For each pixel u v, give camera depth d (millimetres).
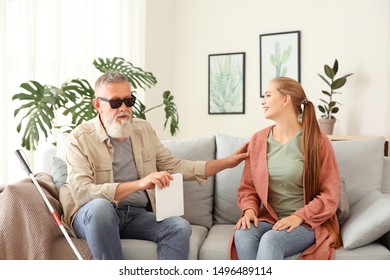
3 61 2893
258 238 1809
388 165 2320
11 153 3016
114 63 2992
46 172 2412
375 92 3689
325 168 1890
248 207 1951
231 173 2328
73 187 1860
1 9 2869
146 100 4055
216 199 2371
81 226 1797
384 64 3652
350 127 3791
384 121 3662
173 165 2174
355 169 2201
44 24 3188
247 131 4184
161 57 4285
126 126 1980
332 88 3604
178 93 4488
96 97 2025
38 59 3154
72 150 1941
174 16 4484
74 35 3410
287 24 3988
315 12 3879
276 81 1972
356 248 1795
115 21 3777
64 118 3344
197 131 4410
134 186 1807
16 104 3010
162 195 1811
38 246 1730
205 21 4340
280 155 1940
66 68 3330
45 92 2604
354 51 3752
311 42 3900
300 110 2004
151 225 1884
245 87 4176
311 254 1754
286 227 1756
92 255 1812
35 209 1766
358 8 3729
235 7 4203
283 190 1933
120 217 1965
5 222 1733
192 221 2324
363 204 2004
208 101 4320
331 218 1894
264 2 4078
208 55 4324
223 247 1879
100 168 1985
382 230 1738
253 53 4133
